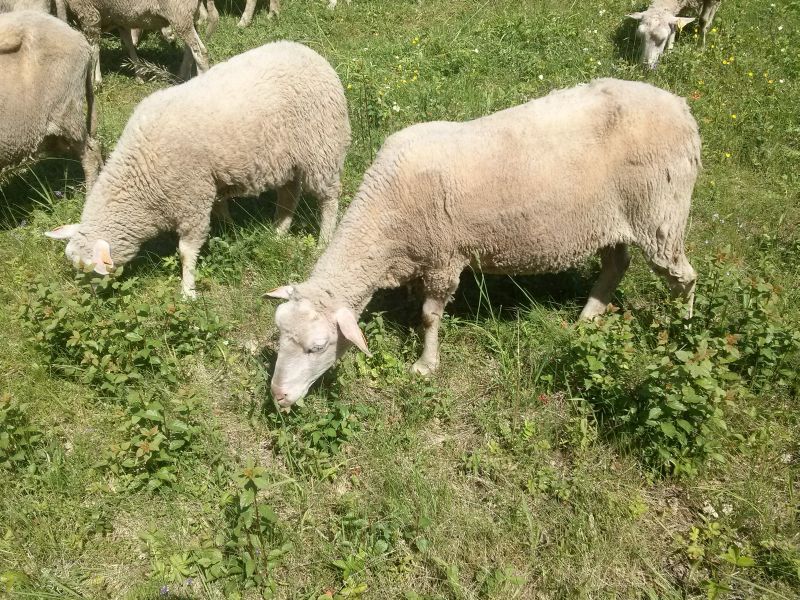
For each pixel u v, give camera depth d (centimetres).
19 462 352
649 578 310
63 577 314
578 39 831
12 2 639
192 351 422
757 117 639
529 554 319
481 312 457
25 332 422
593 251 404
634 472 352
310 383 373
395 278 410
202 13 953
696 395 327
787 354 384
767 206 543
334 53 802
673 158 370
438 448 374
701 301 410
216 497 341
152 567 315
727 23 876
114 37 895
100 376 392
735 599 298
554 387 397
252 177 467
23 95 486
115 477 354
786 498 338
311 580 311
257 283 474
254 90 444
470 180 371
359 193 397
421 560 318
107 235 457
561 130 374
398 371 412
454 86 721
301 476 354
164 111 430
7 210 548
